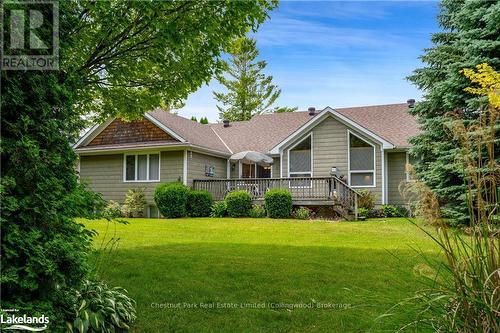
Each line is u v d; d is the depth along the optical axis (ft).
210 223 42.01
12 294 9.09
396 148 52.21
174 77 21.15
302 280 17.53
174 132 56.18
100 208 11.34
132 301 14.11
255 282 17.33
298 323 13.10
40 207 9.25
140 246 26.05
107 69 19.76
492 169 8.75
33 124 9.13
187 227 38.14
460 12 36.58
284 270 19.21
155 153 58.44
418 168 41.01
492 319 7.71
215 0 17.28
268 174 64.90
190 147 55.77
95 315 10.91
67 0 10.76
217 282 17.34
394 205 52.70
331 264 20.38
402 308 9.39
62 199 9.71
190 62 20.12
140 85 21.25
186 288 16.52
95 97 22.07
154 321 13.26
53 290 9.68
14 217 8.89
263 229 36.58
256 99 117.91
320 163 55.47
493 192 8.73
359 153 54.19
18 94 8.91
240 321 13.34
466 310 8.12
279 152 57.52
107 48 18.28
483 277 8.15
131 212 56.08
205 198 53.47
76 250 9.93
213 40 19.17
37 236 8.89
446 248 8.82
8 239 8.52
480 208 8.50
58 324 9.86
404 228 35.63
